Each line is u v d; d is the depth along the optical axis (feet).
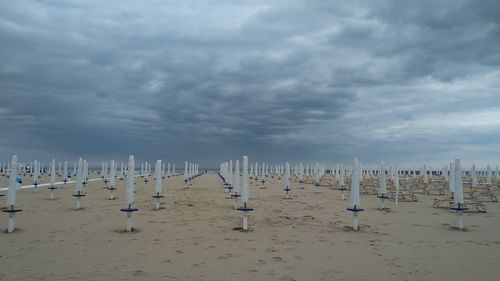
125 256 22.31
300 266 20.57
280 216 40.16
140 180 121.80
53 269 19.43
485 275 19.04
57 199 54.85
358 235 29.53
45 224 33.12
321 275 18.94
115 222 34.73
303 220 37.37
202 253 23.30
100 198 57.57
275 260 21.79
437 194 72.95
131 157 31.04
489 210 47.57
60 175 126.11
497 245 26.12
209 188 85.46
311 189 85.15
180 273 19.02
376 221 37.01
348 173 118.11
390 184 82.38
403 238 28.45
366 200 60.23
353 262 21.45
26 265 20.13
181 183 107.24
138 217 38.04
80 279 17.78
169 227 32.53
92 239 27.14
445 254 23.43
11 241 26.12
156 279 17.95
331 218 38.96
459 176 33.40
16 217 36.70
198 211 43.65
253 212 43.39
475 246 25.77
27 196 58.54
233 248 24.76
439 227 33.58
